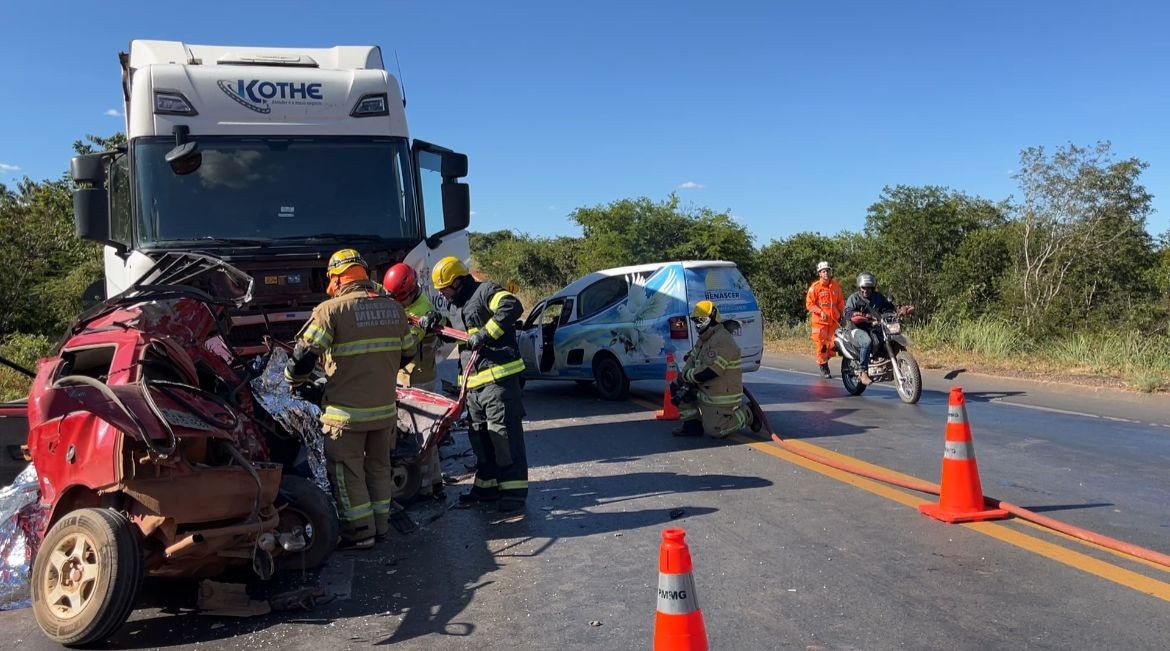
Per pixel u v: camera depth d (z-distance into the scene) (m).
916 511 5.93
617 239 31.91
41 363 4.93
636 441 8.62
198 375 5.11
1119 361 13.76
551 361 11.99
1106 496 6.20
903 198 21.91
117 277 7.55
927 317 20.62
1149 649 3.75
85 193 7.23
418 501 6.57
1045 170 18.92
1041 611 4.17
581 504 6.38
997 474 6.91
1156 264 19.42
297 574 4.96
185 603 4.59
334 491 5.41
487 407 6.18
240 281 5.79
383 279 7.54
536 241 40.34
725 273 10.83
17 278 15.95
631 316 10.85
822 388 12.62
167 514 4.12
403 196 7.91
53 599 4.07
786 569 4.84
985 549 5.09
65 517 4.09
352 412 5.33
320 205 7.61
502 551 5.36
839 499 6.28
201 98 7.43
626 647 3.91
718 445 8.33
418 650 3.95
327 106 7.78
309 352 5.20
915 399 10.63
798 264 25.23
